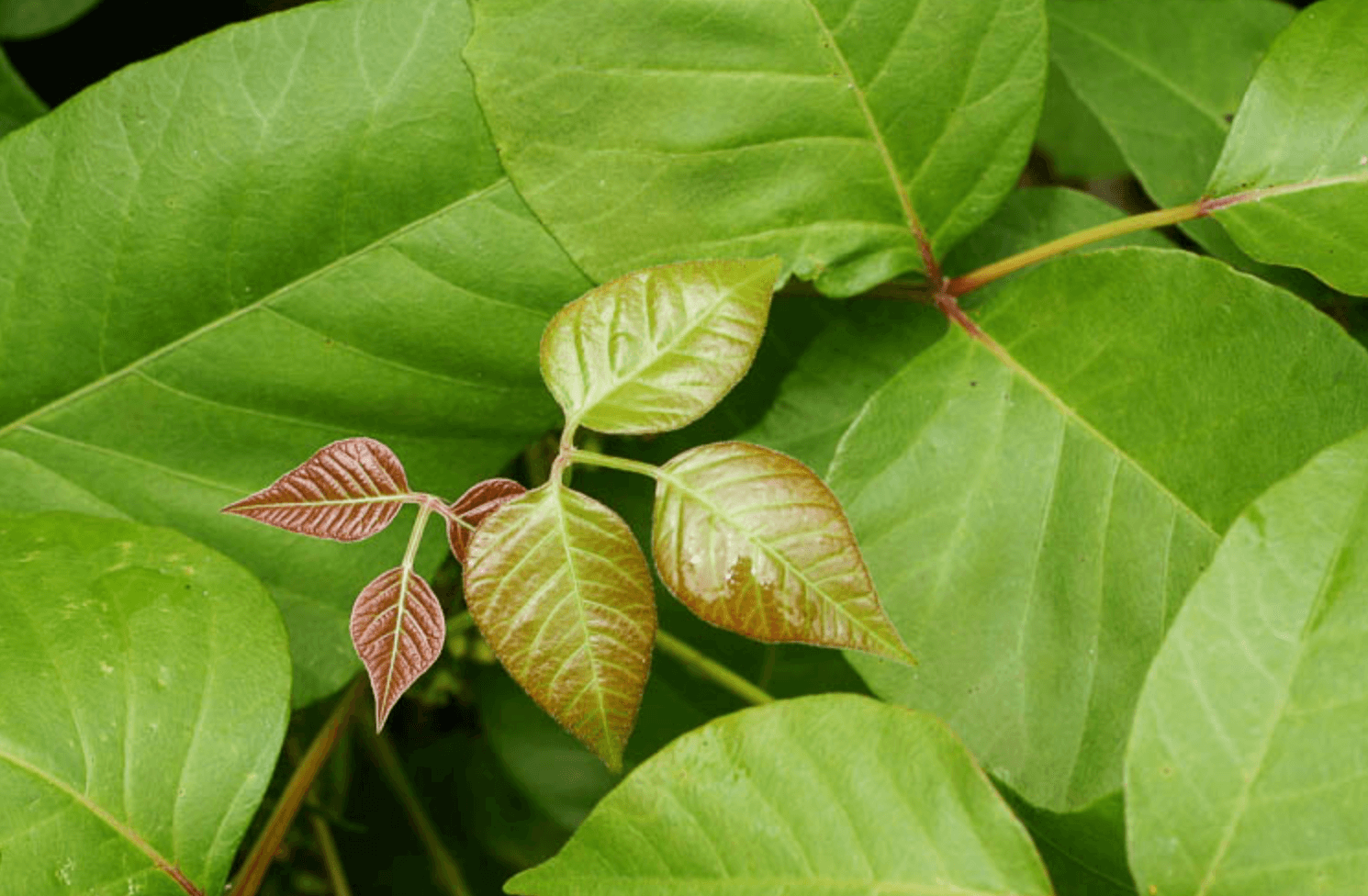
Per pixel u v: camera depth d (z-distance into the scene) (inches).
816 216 25.5
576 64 25.1
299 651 25.9
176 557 25.0
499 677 29.8
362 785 30.6
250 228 25.6
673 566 23.8
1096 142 29.6
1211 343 25.1
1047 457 25.4
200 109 25.5
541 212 25.4
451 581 27.8
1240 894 23.4
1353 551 23.6
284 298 25.7
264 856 25.7
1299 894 23.4
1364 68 25.2
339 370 25.9
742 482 23.8
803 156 25.4
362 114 25.5
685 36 25.1
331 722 26.3
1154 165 27.0
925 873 23.6
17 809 24.3
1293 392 24.9
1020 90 25.4
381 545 26.0
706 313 24.1
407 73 25.5
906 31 25.2
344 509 24.1
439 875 30.5
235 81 25.5
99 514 25.9
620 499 27.8
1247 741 23.5
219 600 24.9
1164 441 25.1
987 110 25.4
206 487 26.0
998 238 26.8
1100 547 25.1
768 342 27.4
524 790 29.8
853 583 23.7
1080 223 26.8
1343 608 23.6
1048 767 25.0
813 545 23.7
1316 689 23.5
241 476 26.0
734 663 28.7
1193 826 23.5
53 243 25.6
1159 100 27.2
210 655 24.8
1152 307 25.2
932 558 25.4
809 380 26.7
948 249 25.8
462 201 25.6
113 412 25.9
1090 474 25.3
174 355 25.8
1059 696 25.0
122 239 25.6
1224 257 26.4
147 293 25.7
